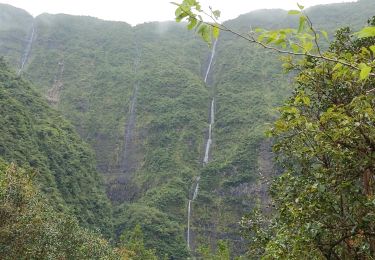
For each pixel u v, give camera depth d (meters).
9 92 88.62
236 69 145.50
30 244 18.44
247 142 104.88
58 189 70.12
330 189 7.27
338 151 7.05
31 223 18.42
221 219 90.19
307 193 7.08
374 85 8.29
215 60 168.62
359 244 7.39
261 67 142.88
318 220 6.96
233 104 127.31
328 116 6.62
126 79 150.50
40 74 157.12
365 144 7.07
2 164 40.72
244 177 95.44
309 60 8.80
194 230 88.69
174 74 150.88
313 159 9.17
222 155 108.56
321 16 159.88
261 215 12.91
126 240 69.06
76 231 26.19
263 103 121.75
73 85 151.12
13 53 169.38
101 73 155.88
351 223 7.01
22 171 20.31
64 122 100.06
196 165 112.75
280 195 9.59
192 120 126.25
